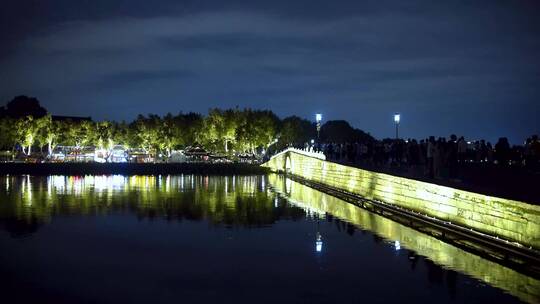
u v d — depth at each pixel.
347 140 179.88
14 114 174.88
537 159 41.34
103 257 29.92
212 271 26.88
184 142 153.50
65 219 43.84
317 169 80.00
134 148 159.25
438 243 33.19
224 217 45.19
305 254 30.47
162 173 112.88
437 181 39.59
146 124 152.88
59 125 147.38
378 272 26.27
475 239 30.64
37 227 39.75
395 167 57.41
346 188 63.03
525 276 25.33
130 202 56.41
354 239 34.72
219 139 155.38
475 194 31.36
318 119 92.06
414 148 53.47
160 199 59.69
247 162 136.50
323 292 23.20
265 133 153.75
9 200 57.91
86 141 153.00
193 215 46.31
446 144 42.34
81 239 35.09
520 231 26.88
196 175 111.19
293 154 102.00
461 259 28.69
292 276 25.75
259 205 54.12
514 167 44.19
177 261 28.95
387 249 31.47
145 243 33.78
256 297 22.59
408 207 42.34
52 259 29.42
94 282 25.02
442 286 23.77
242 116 156.00
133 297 22.73
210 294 23.09
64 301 22.28
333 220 43.25
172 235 36.56
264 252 31.11
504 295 22.41
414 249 31.39
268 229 38.94
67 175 107.31
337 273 26.23
